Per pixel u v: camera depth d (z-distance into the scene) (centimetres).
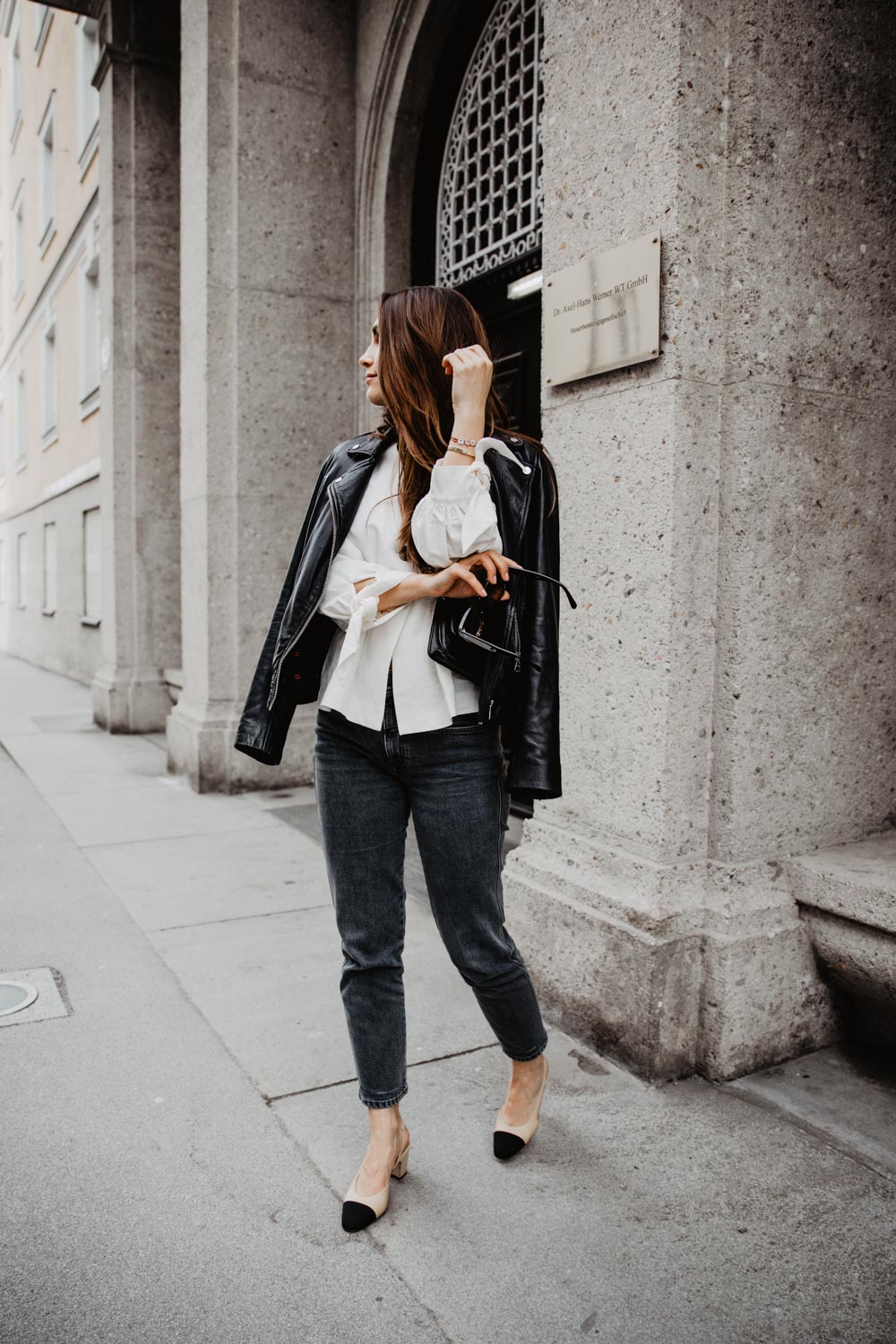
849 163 247
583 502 262
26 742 753
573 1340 158
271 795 570
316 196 568
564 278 263
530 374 455
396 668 176
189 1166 204
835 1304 167
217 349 555
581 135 257
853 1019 261
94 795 563
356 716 177
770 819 250
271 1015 277
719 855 247
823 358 248
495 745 185
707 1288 170
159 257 780
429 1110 228
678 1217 189
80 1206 190
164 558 809
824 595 254
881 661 267
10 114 1786
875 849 260
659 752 242
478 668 176
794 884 250
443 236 534
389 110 538
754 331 236
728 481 240
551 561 181
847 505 255
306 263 570
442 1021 275
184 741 593
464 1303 165
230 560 571
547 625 179
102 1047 256
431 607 177
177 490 810
